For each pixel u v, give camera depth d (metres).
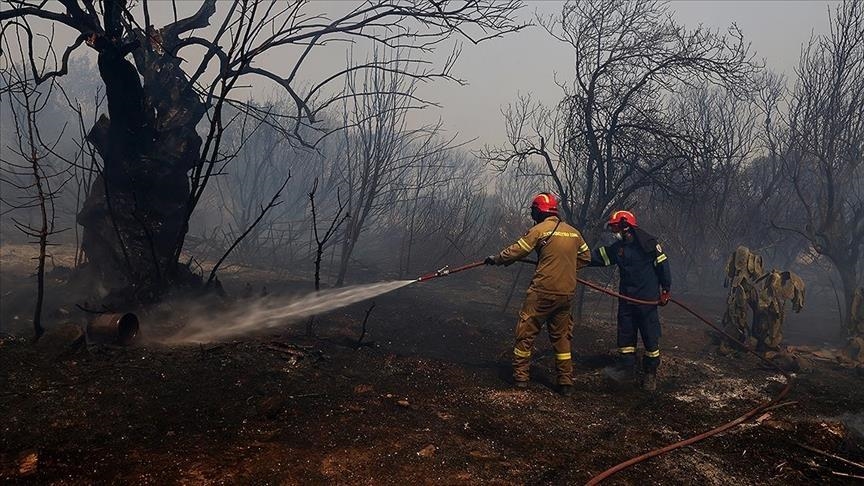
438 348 5.74
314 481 2.72
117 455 2.81
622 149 7.89
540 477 2.99
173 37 6.39
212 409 3.47
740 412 4.30
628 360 5.04
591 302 9.46
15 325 5.15
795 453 3.56
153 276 5.54
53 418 3.12
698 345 6.55
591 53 7.80
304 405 3.68
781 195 11.34
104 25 5.36
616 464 3.23
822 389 4.98
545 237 4.57
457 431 3.53
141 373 3.89
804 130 8.53
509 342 6.14
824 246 8.24
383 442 3.23
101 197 5.96
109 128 5.86
